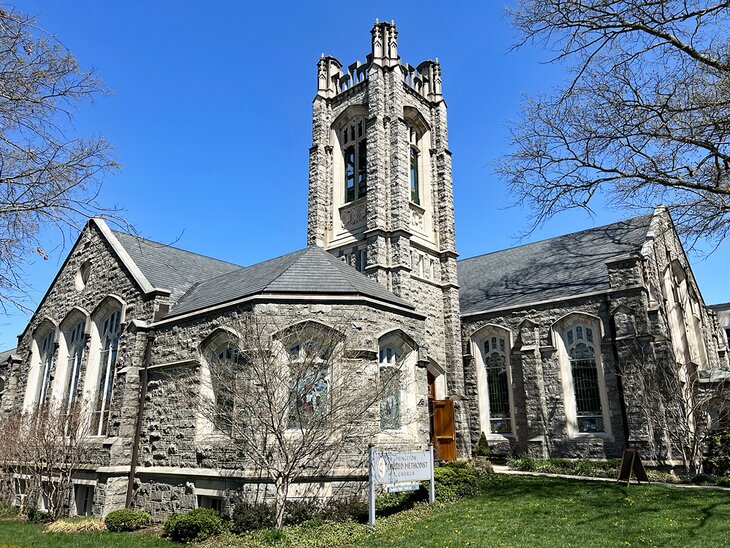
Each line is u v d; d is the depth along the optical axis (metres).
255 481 15.55
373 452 14.27
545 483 18.62
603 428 25.05
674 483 19.88
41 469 20.62
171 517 15.36
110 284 24.36
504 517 13.80
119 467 19.42
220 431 17.23
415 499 16.06
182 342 19.86
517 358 28.34
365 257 28.73
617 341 24.73
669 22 15.34
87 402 21.98
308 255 21.02
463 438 27.73
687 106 16.64
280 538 12.57
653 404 22.91
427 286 29.62
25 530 17.14
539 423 26.36
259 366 14.62
